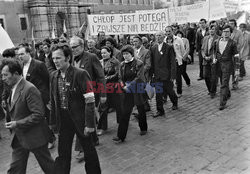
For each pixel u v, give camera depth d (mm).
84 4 34188
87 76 3424
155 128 5852
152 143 5078
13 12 27500
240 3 12891
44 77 5152
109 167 4305
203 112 6602
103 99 5105
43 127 3469
